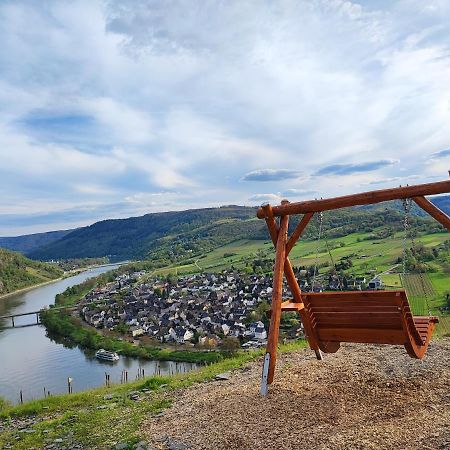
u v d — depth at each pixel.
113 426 7.08
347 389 6.88
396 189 6.94
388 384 6.89
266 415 6.25
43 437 7.20
